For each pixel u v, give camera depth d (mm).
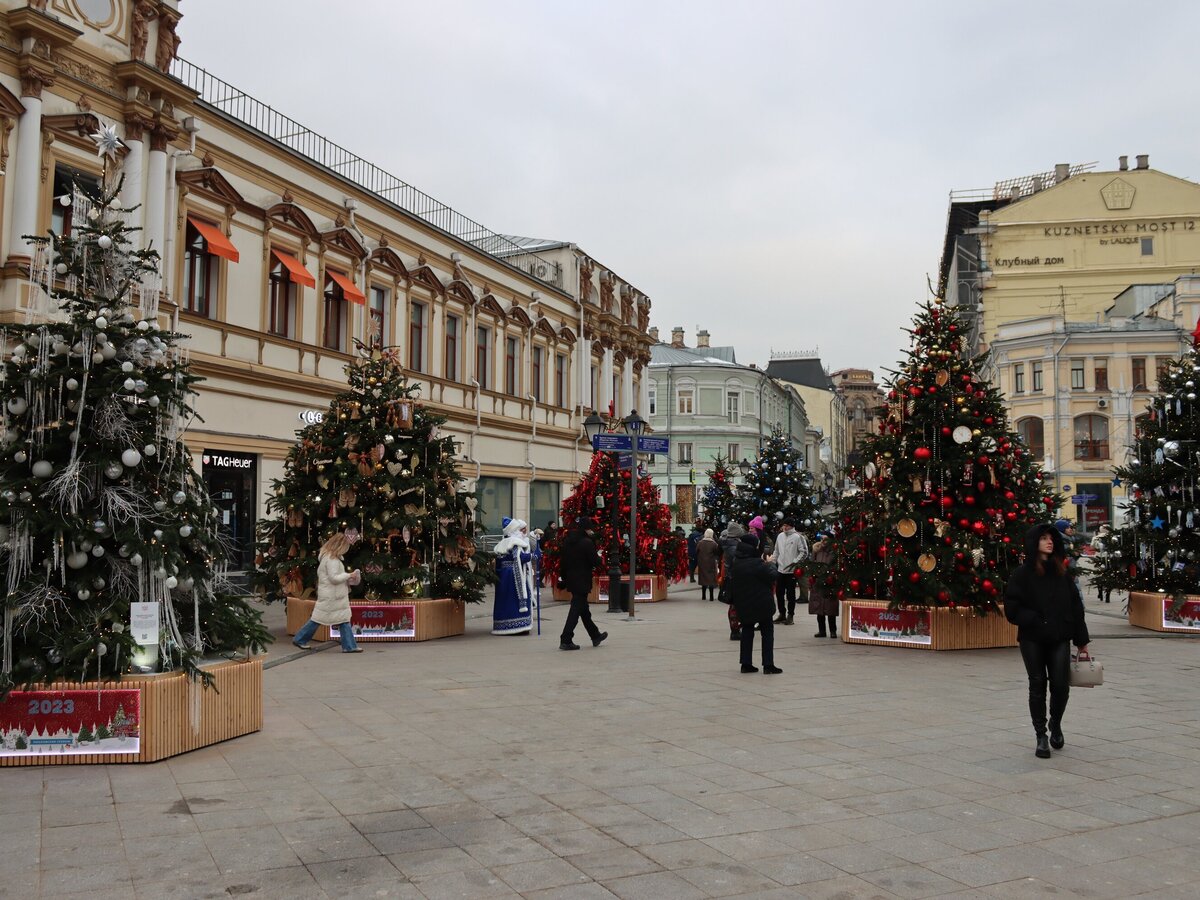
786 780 6996
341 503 15539
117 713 7289
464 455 32281
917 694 10586
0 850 5406
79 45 18812
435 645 15070
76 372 7852
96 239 8188
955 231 68875
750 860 5348
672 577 26547
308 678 11617
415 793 6613
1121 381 53594
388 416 16172
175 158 20875
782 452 30969
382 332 28375
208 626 8391
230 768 7246
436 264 30906
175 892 4820
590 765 7398
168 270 20484
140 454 7949
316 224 25703
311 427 16516
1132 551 18141
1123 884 5035
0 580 7539
